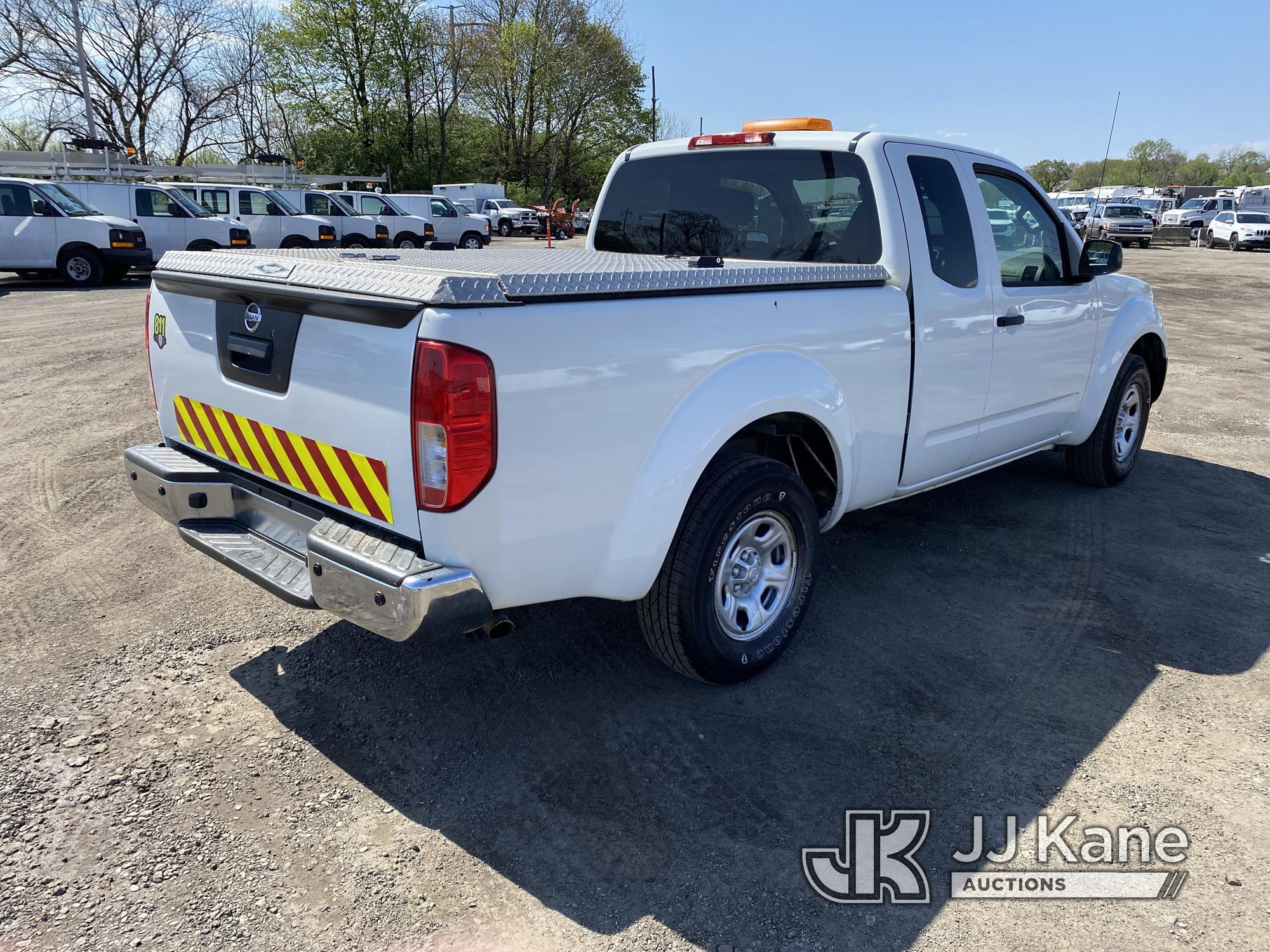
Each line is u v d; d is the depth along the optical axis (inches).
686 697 122.1
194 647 132.7
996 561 169.8
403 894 87.4
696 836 95.7
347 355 94.0
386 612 89.0
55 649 131.3
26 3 1455.5
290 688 122.7
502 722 115.7
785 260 150.4
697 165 160.9
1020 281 167.9
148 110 1663.4
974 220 152.5
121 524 181.0
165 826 95.8
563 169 2129.7
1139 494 212.2
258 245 783.1
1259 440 264.5
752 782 104.6
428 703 119.9
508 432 89.9
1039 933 84.1
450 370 85.0
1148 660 133.6
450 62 1845.5
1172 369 377.7
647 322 100.9
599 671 128.4
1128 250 1254.3
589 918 85.0
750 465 116.2
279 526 111.8
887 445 140.5
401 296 87.9
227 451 117.2
